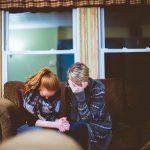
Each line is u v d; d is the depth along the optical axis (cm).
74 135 224
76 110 241
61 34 873
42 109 233
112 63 385
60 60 592
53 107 234
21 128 227
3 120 231
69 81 231
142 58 393
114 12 398
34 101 233
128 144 290
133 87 342
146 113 320
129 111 328
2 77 382
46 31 873
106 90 330
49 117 234
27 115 233
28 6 368
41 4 365
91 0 367
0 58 381
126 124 306
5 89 329
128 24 546
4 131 231
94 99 237
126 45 388
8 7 372
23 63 715
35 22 778
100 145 236
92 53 371
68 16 709
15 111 242
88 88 238
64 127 220
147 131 297
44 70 237
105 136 236
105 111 239
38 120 229
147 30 489
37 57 693
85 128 231
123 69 389
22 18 661
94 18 371
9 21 389
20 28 863
